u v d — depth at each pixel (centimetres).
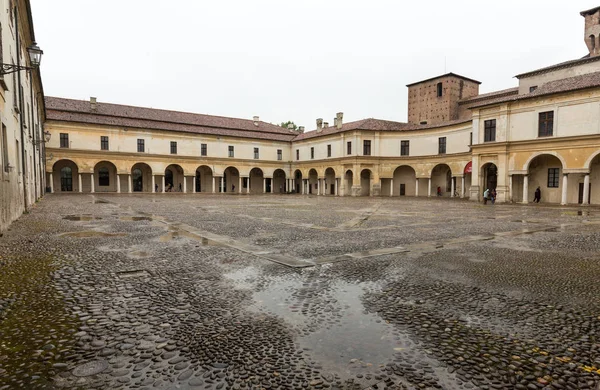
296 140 6144
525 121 3192
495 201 3419
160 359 320
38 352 328
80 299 473
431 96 5475
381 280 580
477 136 3575
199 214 1753
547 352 339
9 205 1148
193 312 434
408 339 365
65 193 4350
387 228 1255
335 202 3192
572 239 1021
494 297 498
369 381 287
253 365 311
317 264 685
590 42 3903
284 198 4019
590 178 2955
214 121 5912
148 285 539
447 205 2828
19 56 1694
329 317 422
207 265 670
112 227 1199
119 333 372
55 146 4375
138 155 4925
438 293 514
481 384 284
